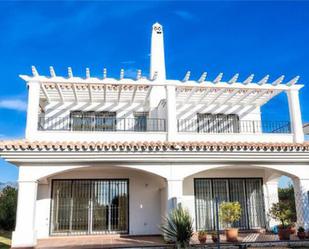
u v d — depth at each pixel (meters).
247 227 18.14
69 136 16.20
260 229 18.11
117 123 20.19
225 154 15.39
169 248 13.23
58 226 17.06
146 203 17.80
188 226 13.09
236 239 14.05
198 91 19.80
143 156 14.88
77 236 16.94
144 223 17.56
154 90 20.48
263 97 20.67
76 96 19.36
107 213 17.52
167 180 15.09
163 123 19.64
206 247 13.14
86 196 17.53
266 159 15.88
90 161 14.74
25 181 14.14
